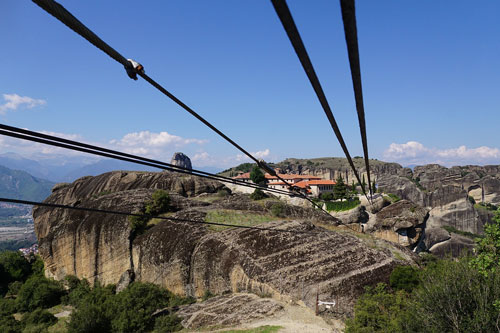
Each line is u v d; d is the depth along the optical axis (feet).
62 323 194.90
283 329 120.88
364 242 193.16
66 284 263.29
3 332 183.21
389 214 334.03
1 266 301.02
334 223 257.55
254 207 282.15
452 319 64.28
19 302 237.66
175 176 374.84
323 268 160.04
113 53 9.36
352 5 5.48
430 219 551.18
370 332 97.25
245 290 169.48
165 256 216.33
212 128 16.28
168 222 241.35
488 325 59.98
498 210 63.41
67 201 375.86
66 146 12.42
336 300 140.15
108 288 238.68
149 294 171.53
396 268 148.77
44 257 283.38
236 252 185.26
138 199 277.64
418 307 73.77
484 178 640.17
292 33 6.38
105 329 152.46
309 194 410.72
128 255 242.58
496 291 61.87
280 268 164.96
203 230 219.61
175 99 12.76
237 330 128.98
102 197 299.17
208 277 191.52
